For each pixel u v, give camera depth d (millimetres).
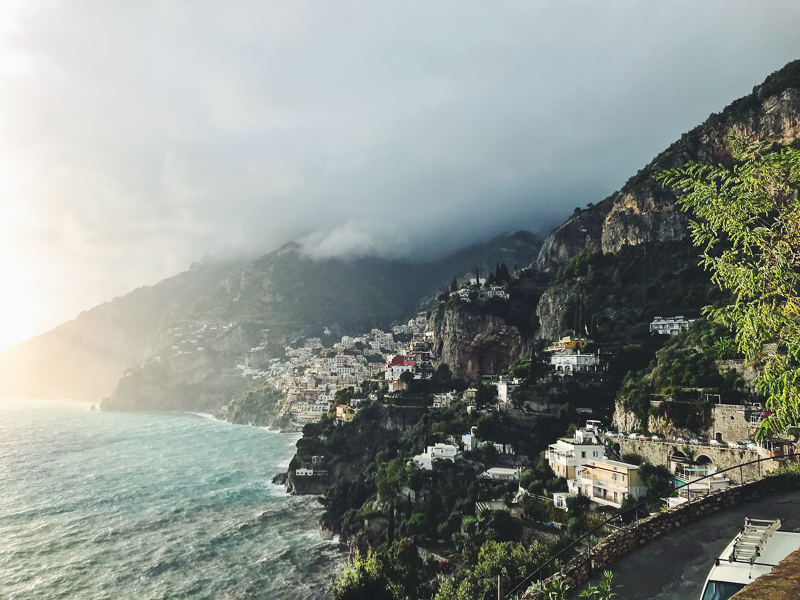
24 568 99562
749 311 22562
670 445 85750
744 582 16891
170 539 116688
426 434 143125
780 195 22828
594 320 162375
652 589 19844
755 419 78938
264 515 135500
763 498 27656
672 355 109500
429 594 70938
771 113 165125
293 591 92188
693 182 24797
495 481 108375
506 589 43406
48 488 158500
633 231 192875
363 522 115375
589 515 81438
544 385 133875
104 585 92938
